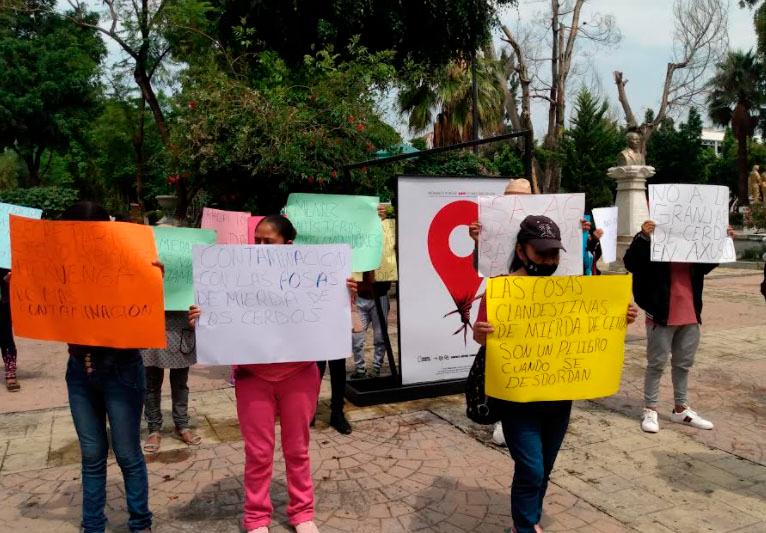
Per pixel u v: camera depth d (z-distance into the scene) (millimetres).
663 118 27297
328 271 3090
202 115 8594
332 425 4738
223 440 4492
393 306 10680
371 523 3312
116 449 2971
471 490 3693
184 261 4125
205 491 3666
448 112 26516
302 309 3057
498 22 14164
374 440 4484
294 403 3098
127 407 2934
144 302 2822
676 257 4398
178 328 4219
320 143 8602
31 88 25297
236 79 10539
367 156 9234
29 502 3557
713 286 13891
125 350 2914
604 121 30156
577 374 2852
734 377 6160
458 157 18109
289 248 3039
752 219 23984
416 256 5402
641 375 6273
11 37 25438
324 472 3941
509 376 2758
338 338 3107
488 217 3850
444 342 5539
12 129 25594
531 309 2779
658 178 43094
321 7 12039
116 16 13312
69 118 25766
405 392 5363
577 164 29328
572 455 4211
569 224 3936
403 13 12648
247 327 2996
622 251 15695
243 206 9477
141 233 2832
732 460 4125
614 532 3213
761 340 7867
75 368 2916
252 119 8398
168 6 12391
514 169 30531
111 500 3570
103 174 28969
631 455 4211
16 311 2955
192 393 5711
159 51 13555
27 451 4328
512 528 3020
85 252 2832
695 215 4414
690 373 6301
